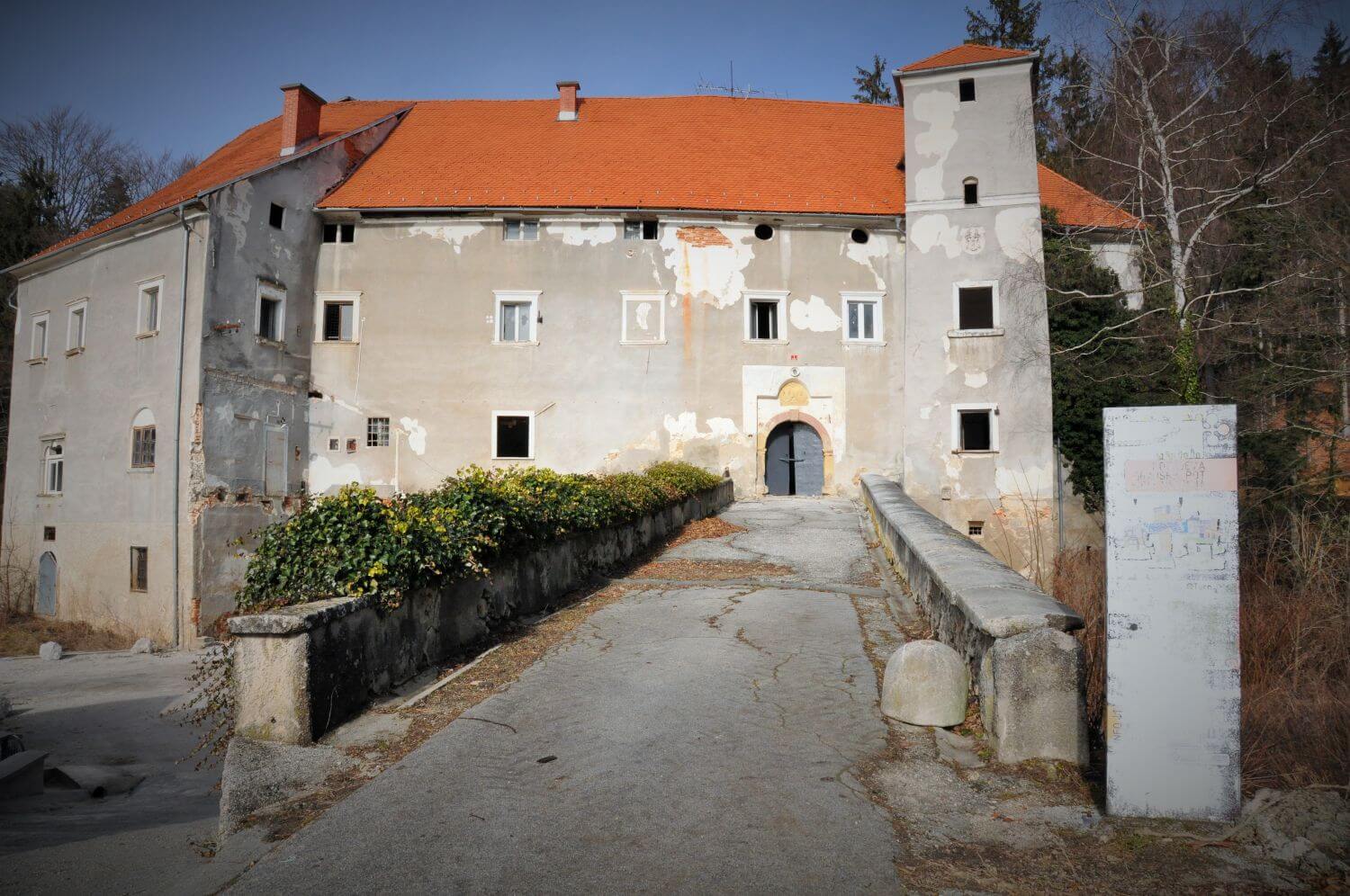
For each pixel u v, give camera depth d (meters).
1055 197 26.98
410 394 25.75
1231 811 4.15
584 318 25.94
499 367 25.83
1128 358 23.59
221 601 21.17
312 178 25.77
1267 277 21.55
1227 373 22.00
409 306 26.00
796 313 25.89
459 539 7.89
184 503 20.72
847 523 18.42
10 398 30.52
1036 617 5.15
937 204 24.58
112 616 21.77
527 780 5.04
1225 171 22.55
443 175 27.22
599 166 27.77
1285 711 7.08
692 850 4.14
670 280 25.98
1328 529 12.37
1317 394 19.78
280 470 24.03
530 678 7.16
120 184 40.28
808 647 8.03
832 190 26.80
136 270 22.83
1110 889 3.72
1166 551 4.24
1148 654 4.26
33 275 26.52
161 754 10.68
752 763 5.23
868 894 3.73
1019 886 3.76
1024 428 23.39
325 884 3.89
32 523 24.84
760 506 22.06
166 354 21.59
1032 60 24.17
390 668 6.79
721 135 29.77
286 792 5.00
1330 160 20.77
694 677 7.08
